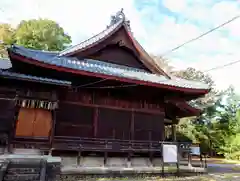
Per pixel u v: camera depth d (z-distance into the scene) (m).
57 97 12.47
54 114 12.30
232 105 41.09
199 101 40.34
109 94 15.39
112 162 13.96
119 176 12.75
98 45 16.39
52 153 12.57
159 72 17.98
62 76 13.90
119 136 14.92
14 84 11.80
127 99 15.88
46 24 38.78
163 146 13.68
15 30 39.69
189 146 15.20
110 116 15.02
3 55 34.88
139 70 17.75
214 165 21.59
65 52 15.59
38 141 11.91
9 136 11.22
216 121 40.41
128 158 13.79
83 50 15.82
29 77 11.52
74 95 14.38
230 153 33.75
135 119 15.72
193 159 27.86
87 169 12.08
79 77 14.04
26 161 8.20
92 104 14.68
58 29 40.16
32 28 37.88
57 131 13.38
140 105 16.17
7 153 10.99
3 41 36.50
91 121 14.40
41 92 12.19
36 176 8.12
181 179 13.25
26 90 11.95
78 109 14.24
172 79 17.59
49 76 13.87
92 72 13.27
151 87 15.39
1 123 11.30
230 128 37.50
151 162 14.61
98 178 12.13
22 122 11.88
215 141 36.69
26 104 11.73
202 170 15.12
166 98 16.69
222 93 42.56
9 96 11.68
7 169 7.79
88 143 13.88
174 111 18.86
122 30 17.17
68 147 12.38
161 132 16.23
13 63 13.10
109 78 13.61
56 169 8.80
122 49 17.83
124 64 17.61
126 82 14.26
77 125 13.96
